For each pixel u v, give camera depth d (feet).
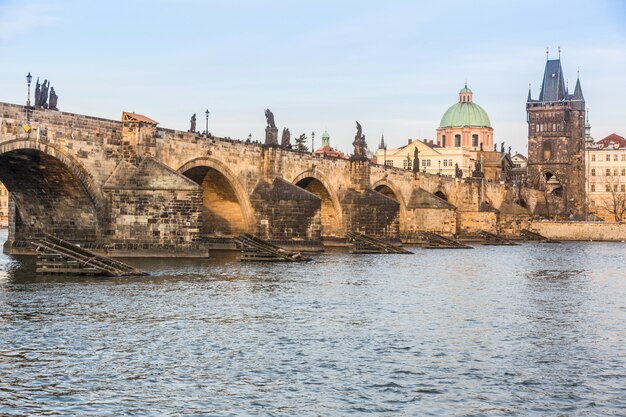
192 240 337.31
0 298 208.44
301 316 193.77
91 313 189.57
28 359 144.36
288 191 428.97
